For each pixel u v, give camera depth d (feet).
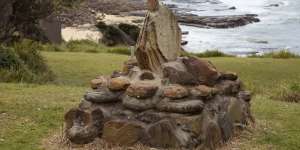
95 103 28.81
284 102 44.62
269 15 210.59
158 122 27.09
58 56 79.56
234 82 31.60
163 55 29.17
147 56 28.89
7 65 54.29
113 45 127.34
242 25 181.37
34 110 36.45
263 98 46.62
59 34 112.16
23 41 65.10
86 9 173.68
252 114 36.99
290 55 92.02
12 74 52.42
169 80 28.30
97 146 27.84
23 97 40.68
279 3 252.83
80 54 84.53
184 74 28.25
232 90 31.09
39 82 53.21
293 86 50.26
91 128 28.30
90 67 71.00
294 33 165.27
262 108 39.81
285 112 38.86
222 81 31.12
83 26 150.10
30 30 91.61
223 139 28.84
